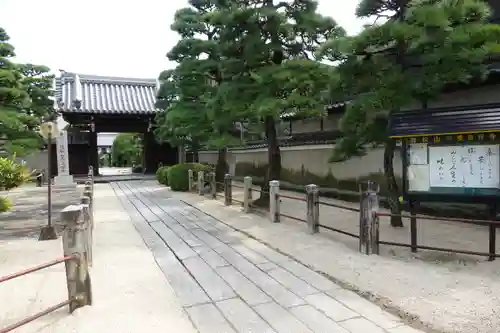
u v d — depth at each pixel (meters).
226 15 9.08
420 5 6.37
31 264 5.80
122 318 3.83
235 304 4.25
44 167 24.47
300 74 8.14
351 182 12.70
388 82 6.33
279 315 3.93
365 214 5.91
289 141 15.82
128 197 15.04
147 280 5.05
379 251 6.05
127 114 25.30
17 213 11.16
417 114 6.04
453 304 3.93
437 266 5.21
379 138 7.27
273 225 8.42
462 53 5.93
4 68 10.41
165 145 29.33
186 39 14.04
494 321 3.52
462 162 5.54
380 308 4.05
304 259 5.83
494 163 5.30
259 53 9.14
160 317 3.89
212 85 15.14
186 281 5.03
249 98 9.27
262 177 18.88
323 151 14.11
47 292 4.64
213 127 12.45
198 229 8.48
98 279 5.07
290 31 9.34
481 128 5.25
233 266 5.66
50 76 22.86
